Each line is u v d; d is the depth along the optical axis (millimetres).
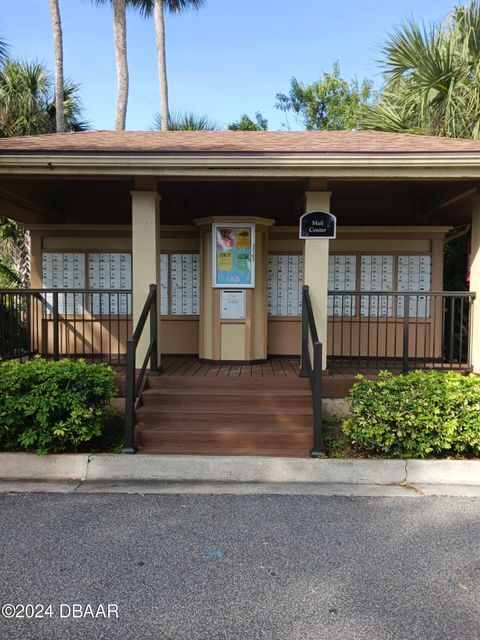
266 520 3736
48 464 4680
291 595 2795
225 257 6898
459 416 4656
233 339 6949
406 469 4543
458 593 2822
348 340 7902
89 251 7859
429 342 7887
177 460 4656
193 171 5586
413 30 9320
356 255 7863
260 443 5066
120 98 17875
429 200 7637
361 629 2518
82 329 7895
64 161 5461
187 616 2617
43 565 3094
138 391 5547
